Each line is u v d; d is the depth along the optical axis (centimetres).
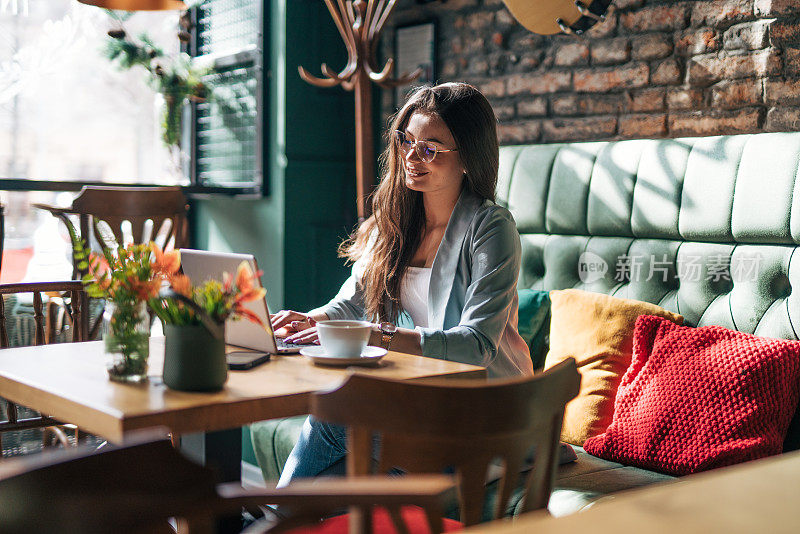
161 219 318
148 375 162
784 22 248
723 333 218
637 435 213
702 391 208
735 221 232
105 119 401
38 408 151
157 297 150
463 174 233
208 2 405
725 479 67
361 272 247
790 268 219
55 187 339
